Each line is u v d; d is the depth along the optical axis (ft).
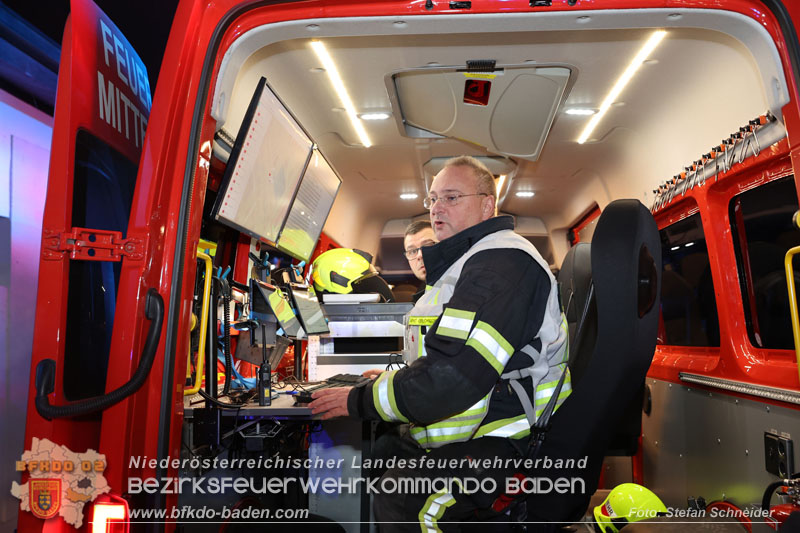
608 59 8.25
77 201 5.08
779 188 7.61
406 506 5.57
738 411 8.00
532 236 17.21
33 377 4.56
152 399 4.94
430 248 6.30
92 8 5.54
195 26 5.36
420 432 5.84
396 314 9.86
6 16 11.67
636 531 6.29
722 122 8.71
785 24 5.19
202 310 6.44
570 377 6.36
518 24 5.44
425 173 13.64
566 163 12.70
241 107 8.26
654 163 11.12
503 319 5.18
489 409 5.62
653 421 11.40
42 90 12.96
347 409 5.93
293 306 8.68
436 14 5.32
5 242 11.36
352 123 10.81
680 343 11.14
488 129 10.66
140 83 6.84
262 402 6.84
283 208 9.54
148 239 4.90
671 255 11.57
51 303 4.64
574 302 8.69
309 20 5.46
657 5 5.22
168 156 5.15
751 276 8.48
